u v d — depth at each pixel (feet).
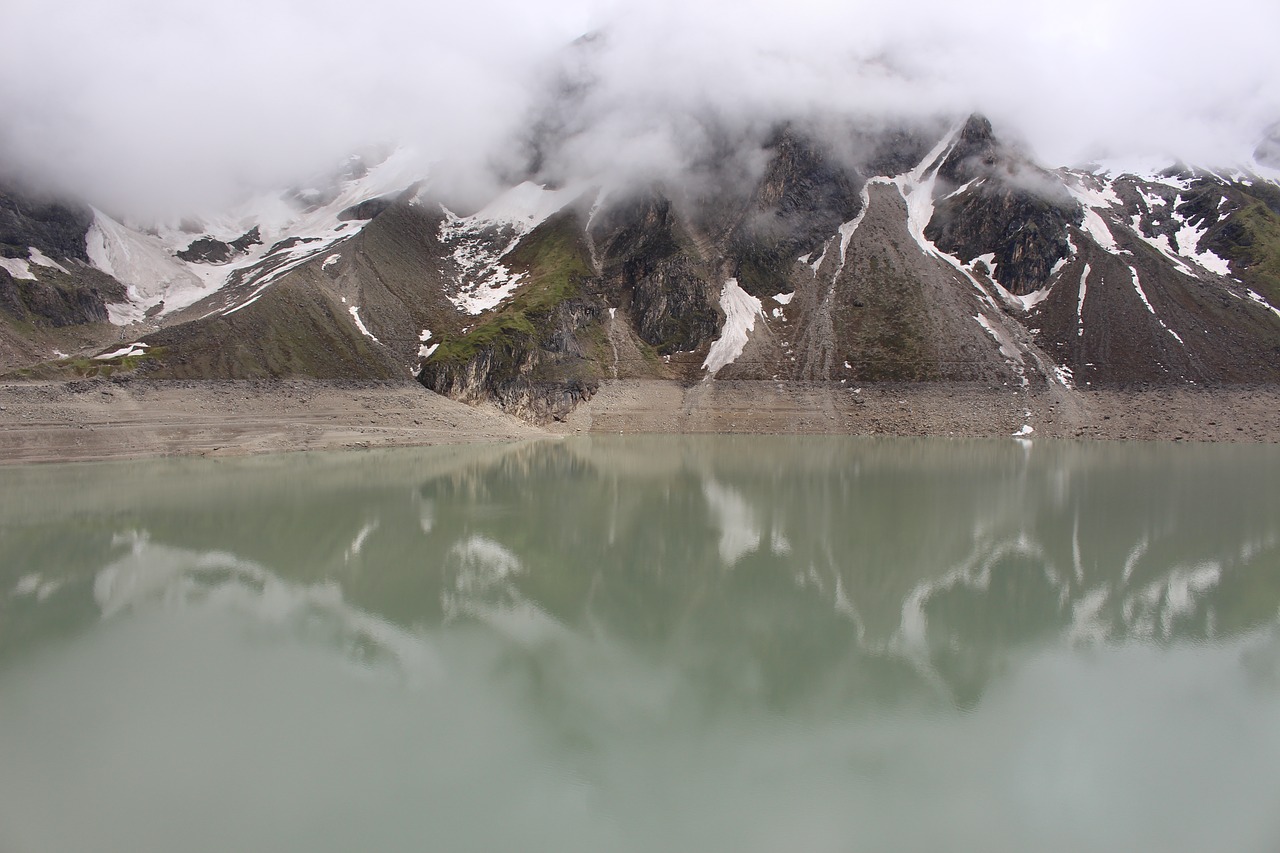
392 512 124.47
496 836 42.34
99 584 85.40
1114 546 101.55
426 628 73.00
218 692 59.11
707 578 88.22
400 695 59.11
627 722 55.06
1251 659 64.95
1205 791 46.19
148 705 56.95
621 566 93.50
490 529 112.78
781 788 46.93
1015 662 64.80
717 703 58.29
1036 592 82.64
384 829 42.80
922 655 66.59
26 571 90.12
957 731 53.67
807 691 59.72
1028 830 42.70
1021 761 49.78
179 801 45.24
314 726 54.08
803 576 89.10
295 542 104.47
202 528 111.96
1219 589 83.10
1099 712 56.03
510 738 52.90
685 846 41.52
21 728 53.42
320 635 71.00
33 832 42.16
